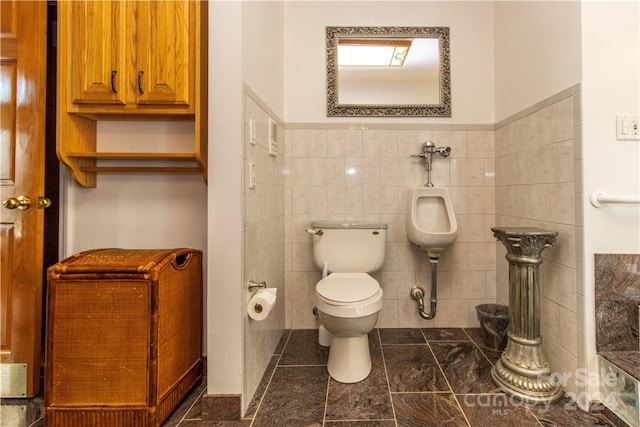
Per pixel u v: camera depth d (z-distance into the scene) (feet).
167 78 4.51
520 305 4.67
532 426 3.91
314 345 6.15
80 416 3.76
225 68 4.08
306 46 6.89
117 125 5.31
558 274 4.73
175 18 4.50
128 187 5.41
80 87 4.56
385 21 6.90
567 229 4.54
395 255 6.89
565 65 4.56
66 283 3.79
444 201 6.59
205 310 5.33
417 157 6.88
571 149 4.45
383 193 6.89
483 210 6.86
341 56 6.91
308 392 4.61
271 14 5.65
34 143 4.60
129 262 3.90
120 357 3.78
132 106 4.59
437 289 6.90
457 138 6.87
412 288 6.86
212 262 4.07
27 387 4.51
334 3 6.90
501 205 6.52
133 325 3.79
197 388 4.80
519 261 4.64
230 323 4.09
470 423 3.96
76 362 3.78
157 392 3.84
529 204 5.53
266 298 4.33
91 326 3.78
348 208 6.89
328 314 4.54
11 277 4.55
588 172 4.20
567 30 4.50
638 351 4.16
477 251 6.88
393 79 6.90
